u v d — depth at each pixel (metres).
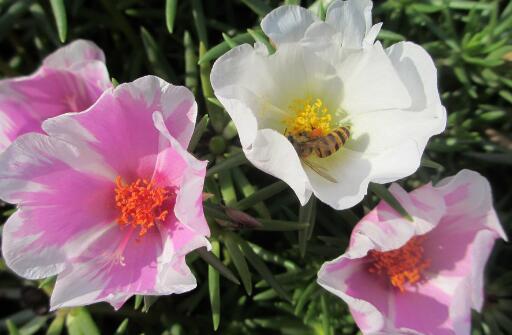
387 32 0.19
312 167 0.16
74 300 0.15
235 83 0.16
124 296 0.15
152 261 0.16
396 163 0.16
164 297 0.20
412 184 0.20
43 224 0.15
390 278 0.18
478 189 0.17
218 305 0.17
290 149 0.14
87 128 0.15
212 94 0.18
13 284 0.20
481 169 0.21
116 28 0.21
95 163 0.16
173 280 0.14
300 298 0.18
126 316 0.20
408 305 0.18
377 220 0.16
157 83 0.15
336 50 0.16
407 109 0.16
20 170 0.15
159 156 0.16
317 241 0.20
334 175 0.16
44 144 0.15
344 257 0.16
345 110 0.17
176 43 0.21
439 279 0.18
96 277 0.16
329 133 0.16
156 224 0.17
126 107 0.15
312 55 0.16
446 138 0.20
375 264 0.18
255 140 0.15
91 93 0.17
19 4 0.19
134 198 0.16
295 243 0.19
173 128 0.15
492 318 0.19
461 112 0.20
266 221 0.17
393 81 0.16
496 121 0.21
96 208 0.16
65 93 0.17
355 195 0.15
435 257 0.18
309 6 0.20
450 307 0.16
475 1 0.21
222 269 0.16
